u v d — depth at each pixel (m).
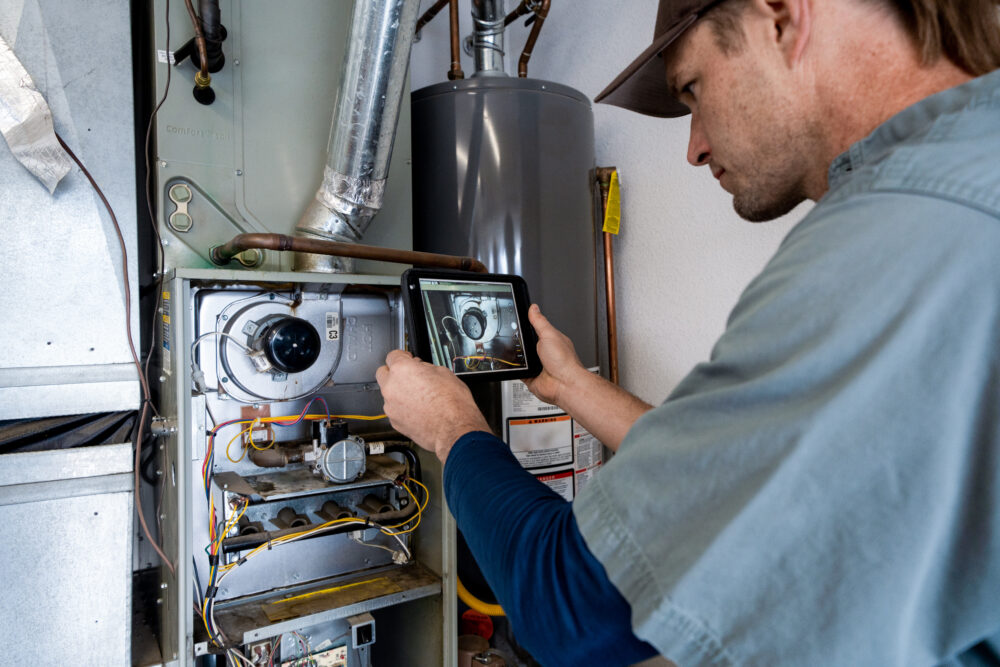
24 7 1.01
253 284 1.14
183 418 0.96
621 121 1.71
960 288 0.32
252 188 1.26
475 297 0.94
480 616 1.55
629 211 1.70
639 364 1.68
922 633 0.33
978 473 0.32
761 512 0.32
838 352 0.33
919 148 0.35
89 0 1.07
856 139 0.45
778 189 0.52
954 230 0.32
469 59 2.01
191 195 1.20
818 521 0.32
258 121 1.27
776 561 0.32
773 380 0.34
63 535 0.99
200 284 1.12
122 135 1.10
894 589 0.30
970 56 0.41
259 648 1.07
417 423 0.67
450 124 1.49
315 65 1.33
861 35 0.44
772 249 1.37
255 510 1.17
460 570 1.52
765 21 0.48
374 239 1.41
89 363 1.05
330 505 1.22
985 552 0.32
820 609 0.31
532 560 0.42
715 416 0.36
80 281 1.05
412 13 1.11
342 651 1.19
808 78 0.46
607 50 1.72
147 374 1.27
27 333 1.01
